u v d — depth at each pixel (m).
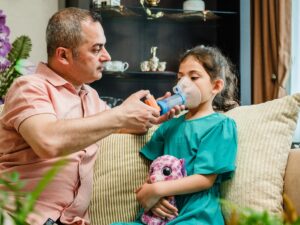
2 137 1.31
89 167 1.38
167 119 1.42
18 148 1.29
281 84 3.05
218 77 1.52
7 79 1.94
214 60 1.52
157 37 3.28
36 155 1.28
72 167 1.31
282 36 3.06
